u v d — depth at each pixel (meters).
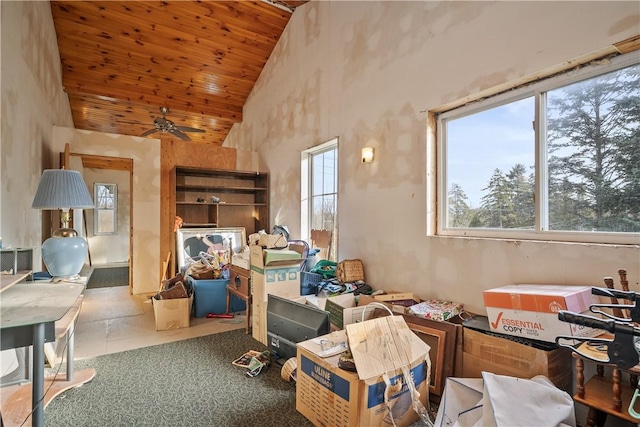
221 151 6.11
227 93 6.66
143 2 4.80
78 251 2.64
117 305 4.68
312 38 4.77
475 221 2.82
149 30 5.18
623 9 1.89
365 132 3.76
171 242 5.46
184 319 3.72
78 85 5.60
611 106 2.04
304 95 4.93
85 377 2.44
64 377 2.44
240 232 5.74
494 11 2.51
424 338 2.45
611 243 2.00
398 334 1.98
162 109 5.95
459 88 2.76
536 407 1.55
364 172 3.75
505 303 2.04
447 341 2.31
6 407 2.00
